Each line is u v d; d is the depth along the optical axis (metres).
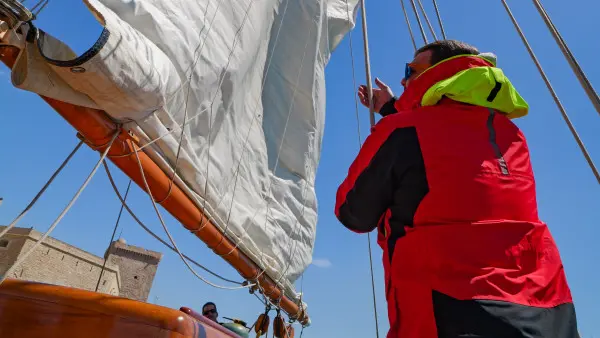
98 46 1.72
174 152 2.70
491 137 1.22
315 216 5.25
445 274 1.00
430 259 1.03
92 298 1.50
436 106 1.27
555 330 0.94
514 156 1.22
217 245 3.52
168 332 1.42
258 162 4.13
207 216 3.26
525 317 0.91
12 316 1.52
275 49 4.80
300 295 5.72
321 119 5.45
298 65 4.90
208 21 3.00
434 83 1.37
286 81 4.85
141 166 2.41
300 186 4.92
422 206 1.12
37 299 1.53
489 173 1.13
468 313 0.92
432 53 1.50
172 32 2.57
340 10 6.70
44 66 1.78
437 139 1.17
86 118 2.04
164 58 2.27
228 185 3.52
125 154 2.33
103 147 2.21
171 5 2.68
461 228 1.04
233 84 3.29
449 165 1.13
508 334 0.88
